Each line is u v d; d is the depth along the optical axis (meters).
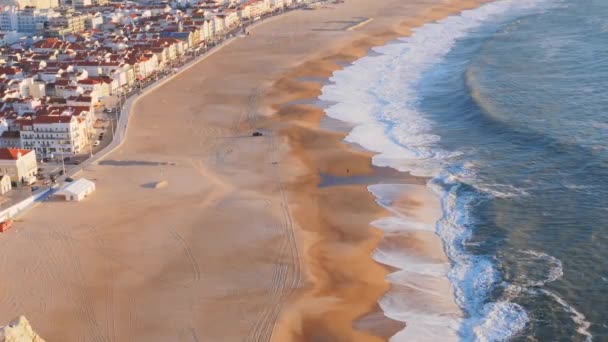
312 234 142.75
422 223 146.75
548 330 110.38
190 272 128.38
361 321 114.94
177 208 154.75
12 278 127.81
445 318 115.25
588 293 118.56
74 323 114.31
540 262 128.38
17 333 84.06
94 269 130.00
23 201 157.00
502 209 148.88
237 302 119.06
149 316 115.56
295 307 117.62
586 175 161.38
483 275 125.75
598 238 134.62
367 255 134.75
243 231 143.50
